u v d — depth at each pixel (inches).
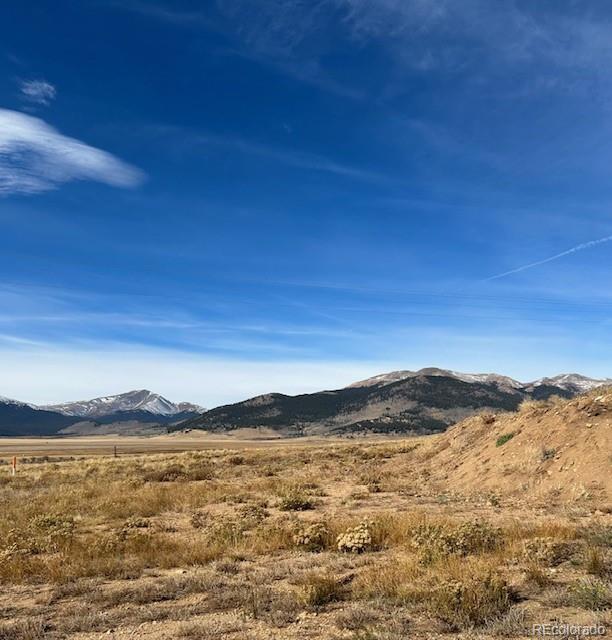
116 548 489.4
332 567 403.5
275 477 1135.6
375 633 257.4
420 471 1085.8
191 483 1067.9
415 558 397.1
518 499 726.5
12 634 291.4
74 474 1298.0
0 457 3257.9
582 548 406.0
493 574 327.9
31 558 472.1
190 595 354.3
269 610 313.0
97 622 303.1
